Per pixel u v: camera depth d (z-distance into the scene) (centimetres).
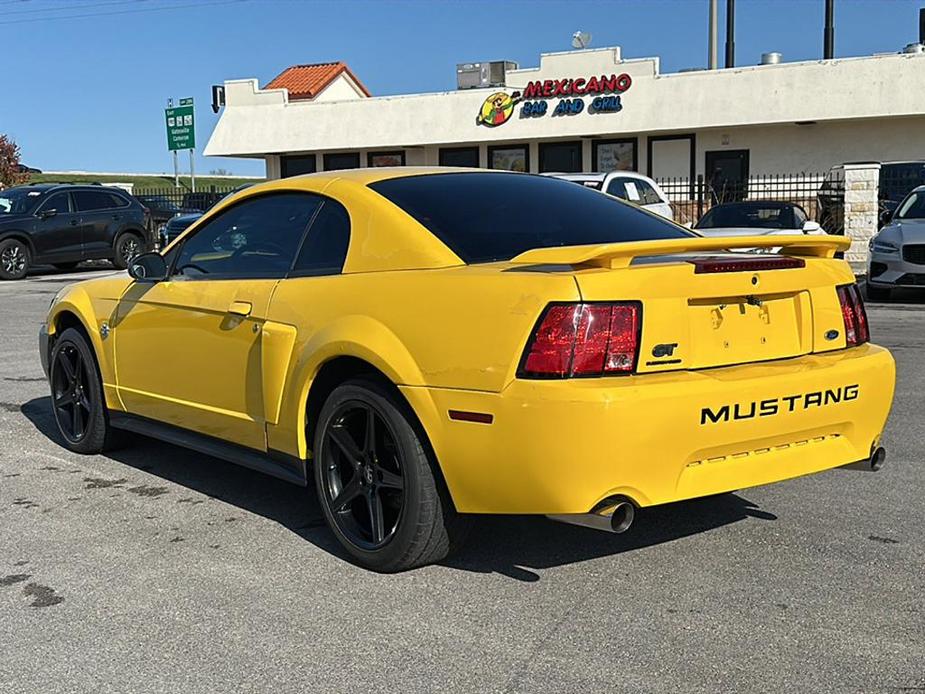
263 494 514
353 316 400
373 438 399
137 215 2184
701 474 365
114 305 550
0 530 461
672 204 2442
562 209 450
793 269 396
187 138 3772
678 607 366
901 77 2319
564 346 344
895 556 415
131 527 463
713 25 2631
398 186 441
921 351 948
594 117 2620
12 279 1966
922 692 302
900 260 1345
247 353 452
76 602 378
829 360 400
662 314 357
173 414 511
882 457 425
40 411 722
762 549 425
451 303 370
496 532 448
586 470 342
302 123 2992
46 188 2070
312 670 322
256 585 392
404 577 398
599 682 311
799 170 2542
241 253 480
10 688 314
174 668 325
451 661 327
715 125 2483
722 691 304
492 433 353
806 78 2398
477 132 2764
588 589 383
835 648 331
